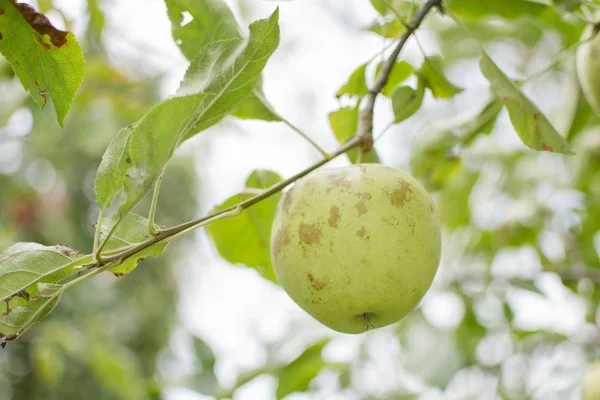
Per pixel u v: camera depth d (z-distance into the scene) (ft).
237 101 1.74
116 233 1.73
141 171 1.64
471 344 2.78
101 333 4.01
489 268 2.89
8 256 1.68
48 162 5.02
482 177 3.13
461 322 2.77
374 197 1.79
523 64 3.45
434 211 1.85
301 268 1.79
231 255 2.10
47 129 3.39
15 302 1.67
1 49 1.71
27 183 4.77
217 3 2.02
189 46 2.04
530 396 2.86
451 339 2.54
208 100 1.70
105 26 2.88
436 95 2.14
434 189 2.43
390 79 2.14
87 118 3.52
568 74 2.32
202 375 2.56
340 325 1.83
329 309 1.80
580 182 2.82
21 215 5.05
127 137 1.66
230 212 1.74
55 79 1.73
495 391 2.86
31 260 1.69
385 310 1.80
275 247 1.85
